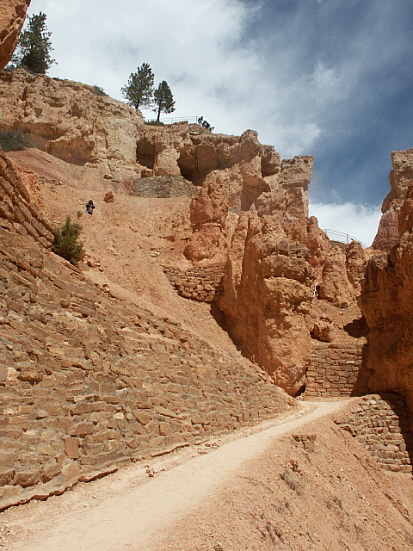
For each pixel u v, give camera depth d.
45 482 7.84
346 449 16.75
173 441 12.38
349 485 13.83
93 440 9.52
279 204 58.53
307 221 40.47
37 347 9.62
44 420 8.58
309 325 23.20
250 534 7.09
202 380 15.67
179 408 13.45
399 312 22.33
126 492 8.73
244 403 17.34
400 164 62.44
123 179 47.91
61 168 43.69
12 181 11.56
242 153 56.59
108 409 10.55
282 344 22.02
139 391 12.09
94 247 25.73
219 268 26.27
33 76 48.62
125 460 10.20
